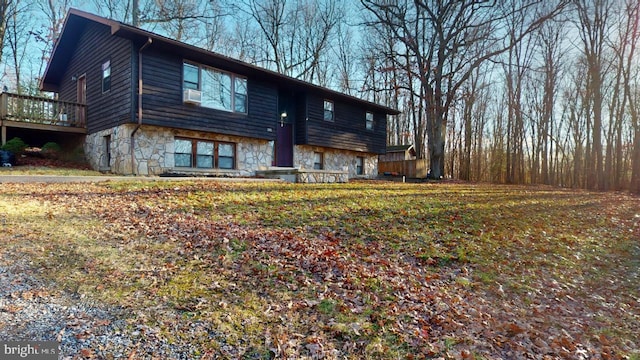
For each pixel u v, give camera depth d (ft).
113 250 12.87
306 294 10.69
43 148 41.55
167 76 34.73
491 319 10.57
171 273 11.28
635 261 18.08
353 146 57.06
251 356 7.46
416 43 67.31
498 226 21.57
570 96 77.56
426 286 12.49
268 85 44.45
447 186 44.80
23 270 10.50
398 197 28.99
